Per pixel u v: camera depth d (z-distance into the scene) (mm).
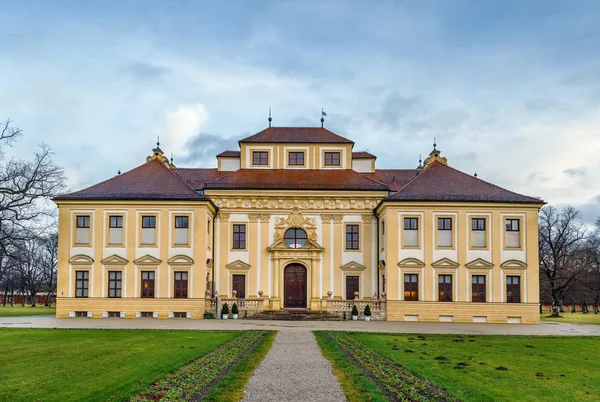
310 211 57688
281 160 62344
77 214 54062
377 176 66000
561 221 80062
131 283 53312
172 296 53125
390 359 25078
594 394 19328
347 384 19172
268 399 17078
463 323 50656
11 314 59844
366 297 56781
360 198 57750
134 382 19391
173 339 32156
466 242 53125
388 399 17297
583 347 32312
